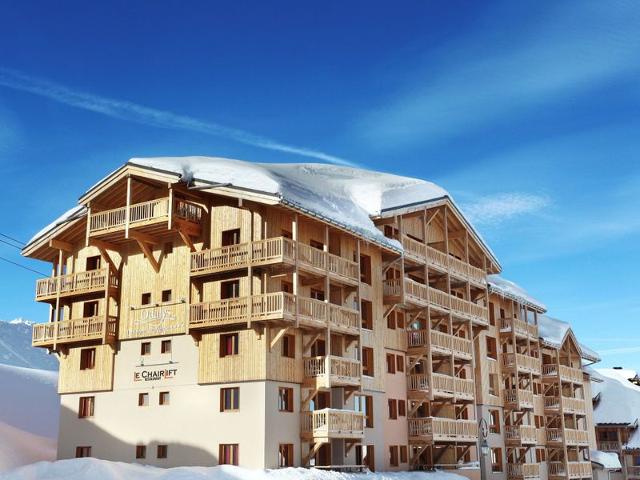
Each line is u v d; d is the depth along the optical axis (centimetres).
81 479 3269
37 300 4381
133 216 3900
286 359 3700
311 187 4134
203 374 3738
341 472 3681
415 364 4628
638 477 8275
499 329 5981
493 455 5488
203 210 3938
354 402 4059
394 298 4406
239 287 3744
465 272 5166
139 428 3903
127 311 4094
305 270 3669
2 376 5522
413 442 4484
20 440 4438
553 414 6494
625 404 8488
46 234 4356
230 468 3372
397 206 4475
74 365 4231
